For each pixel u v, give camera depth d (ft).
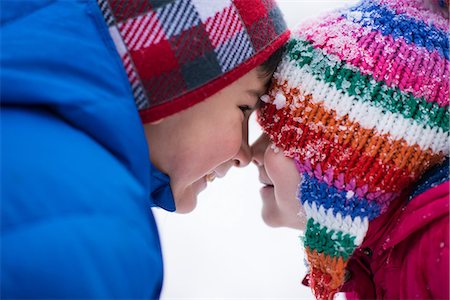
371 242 3.26
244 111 3.33
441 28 3.14
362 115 3.03
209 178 3.66
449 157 3.18
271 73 3.25
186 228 5.88
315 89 3.11
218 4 2.94
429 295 2.98
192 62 2.89
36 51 2.54
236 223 5.93
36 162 2.28
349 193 3.08
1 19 2.60
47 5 2.67
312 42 3.18
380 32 3.09
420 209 2.98
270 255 5.61
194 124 3.05
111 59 2.70
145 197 2.62
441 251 2.89
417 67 3.01
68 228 2.20
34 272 2.10
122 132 2.61
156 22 2.83
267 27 3.11
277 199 3.36
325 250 3.17
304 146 3.16
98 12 2.73
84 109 2.52
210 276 5.40
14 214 2.16
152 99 2.88
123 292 2.32
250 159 3.50
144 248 2.46
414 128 3.02
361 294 3.42
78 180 2.32
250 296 5.19
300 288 5.26
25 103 2.47
